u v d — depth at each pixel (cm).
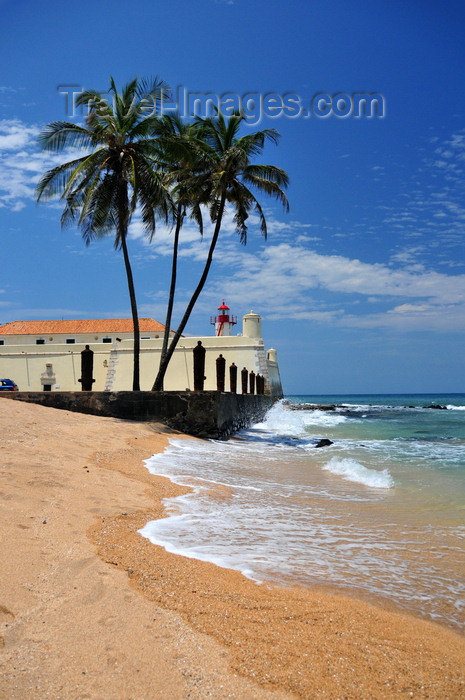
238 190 2273
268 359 4584
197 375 1827
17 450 854
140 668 280
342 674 284
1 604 335
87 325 4678
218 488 840
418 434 2506
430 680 283
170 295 2366
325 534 596
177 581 410
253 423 2842
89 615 337
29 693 252
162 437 1487
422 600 408
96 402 1775
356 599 403
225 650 304
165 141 2042
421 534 605
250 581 427
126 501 673
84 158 2097
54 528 506
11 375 3719
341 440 2102
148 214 2094
